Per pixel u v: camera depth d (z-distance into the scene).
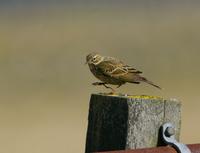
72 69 31.56
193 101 25.27
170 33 40.69
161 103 6.66
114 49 36.78
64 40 37.69
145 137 6.63
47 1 49.41
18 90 27.81
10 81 29.55
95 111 6.82
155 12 46.50
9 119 23.12
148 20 44.09
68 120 22.72
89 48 36.47
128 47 37.16
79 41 37.62
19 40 37.69
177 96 26.27
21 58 33.91
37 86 28.52
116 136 6.65
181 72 31.61
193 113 23.19
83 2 49.66
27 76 30.45
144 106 6.61
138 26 42.31
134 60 34.59
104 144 6.73
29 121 22.75
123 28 41.50
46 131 21.47
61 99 26.09
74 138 20.61
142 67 32.97
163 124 6.68
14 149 19.67
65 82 29.12
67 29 40.56
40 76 30.39
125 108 6.60
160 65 33.16
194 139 19.69
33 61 33.16
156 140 6.67
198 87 28.11
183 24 43.06
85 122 22.61
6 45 36.47
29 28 40.66
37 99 26.17
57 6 47.78
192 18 44.66
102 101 6.76
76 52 35.09
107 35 39.62
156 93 26.72
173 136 6.70
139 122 6.60
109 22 42.97
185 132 20.52
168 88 27.94
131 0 50.50
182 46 37.38
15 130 21.67
